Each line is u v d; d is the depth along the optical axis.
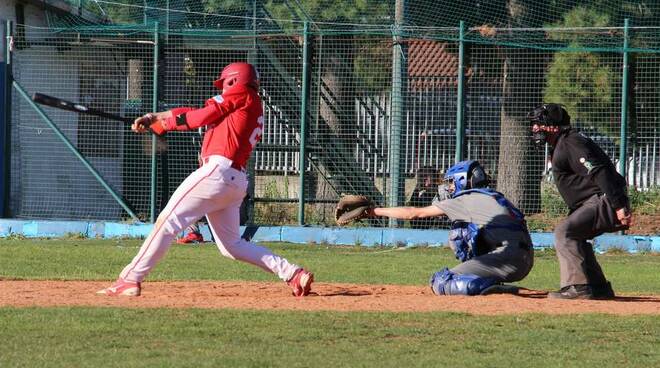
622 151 56.53
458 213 29.80
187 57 62.41
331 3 66.62
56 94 64.12
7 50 60.22
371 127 63.94
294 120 63.19
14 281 33.03
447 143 61.69
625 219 28.48
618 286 38.19
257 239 58.62
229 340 21.44
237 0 66.50
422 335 22.39
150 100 62.31
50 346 20.56
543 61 61.47
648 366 19.61
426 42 60.06
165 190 60.44
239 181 27.48
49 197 64.06
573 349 21.16
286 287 31.80
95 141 65.25
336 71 63.41
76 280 33.94
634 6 63.47
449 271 29.92
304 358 19.70
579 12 62.84
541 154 60.78
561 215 60.06
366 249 55.62
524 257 29.62
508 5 64.19
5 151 60.44
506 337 22.31
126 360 19.28
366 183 62.06
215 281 34.66
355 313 25.00
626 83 56.09
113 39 60.88
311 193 64.50
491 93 61.78
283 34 58.41
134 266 28.05
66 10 67.69
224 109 27.08
